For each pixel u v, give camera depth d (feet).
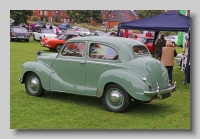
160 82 22.29
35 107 23.45
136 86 20.98
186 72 33.91
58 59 25.38
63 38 72.49
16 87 30.45
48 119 20.68
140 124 20.15
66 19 241.35
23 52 63.98
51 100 25.76
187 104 25.82
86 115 21.68
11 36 90.12
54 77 25.35
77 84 24.23
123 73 21.56
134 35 101.40
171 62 33.09
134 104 25.50
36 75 26.48
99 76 22.99
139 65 21.71
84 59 23.89
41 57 26.96
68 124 19.77
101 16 238.48
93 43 23.68
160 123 20.49
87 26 219.82
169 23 37.52
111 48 22.82
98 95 22.70
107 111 22.74
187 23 36.55
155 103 26.05
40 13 231.91
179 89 32.50
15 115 21.33
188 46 34.01
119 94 21.91
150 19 39.99
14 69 41.52
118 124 19.99
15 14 140.15
